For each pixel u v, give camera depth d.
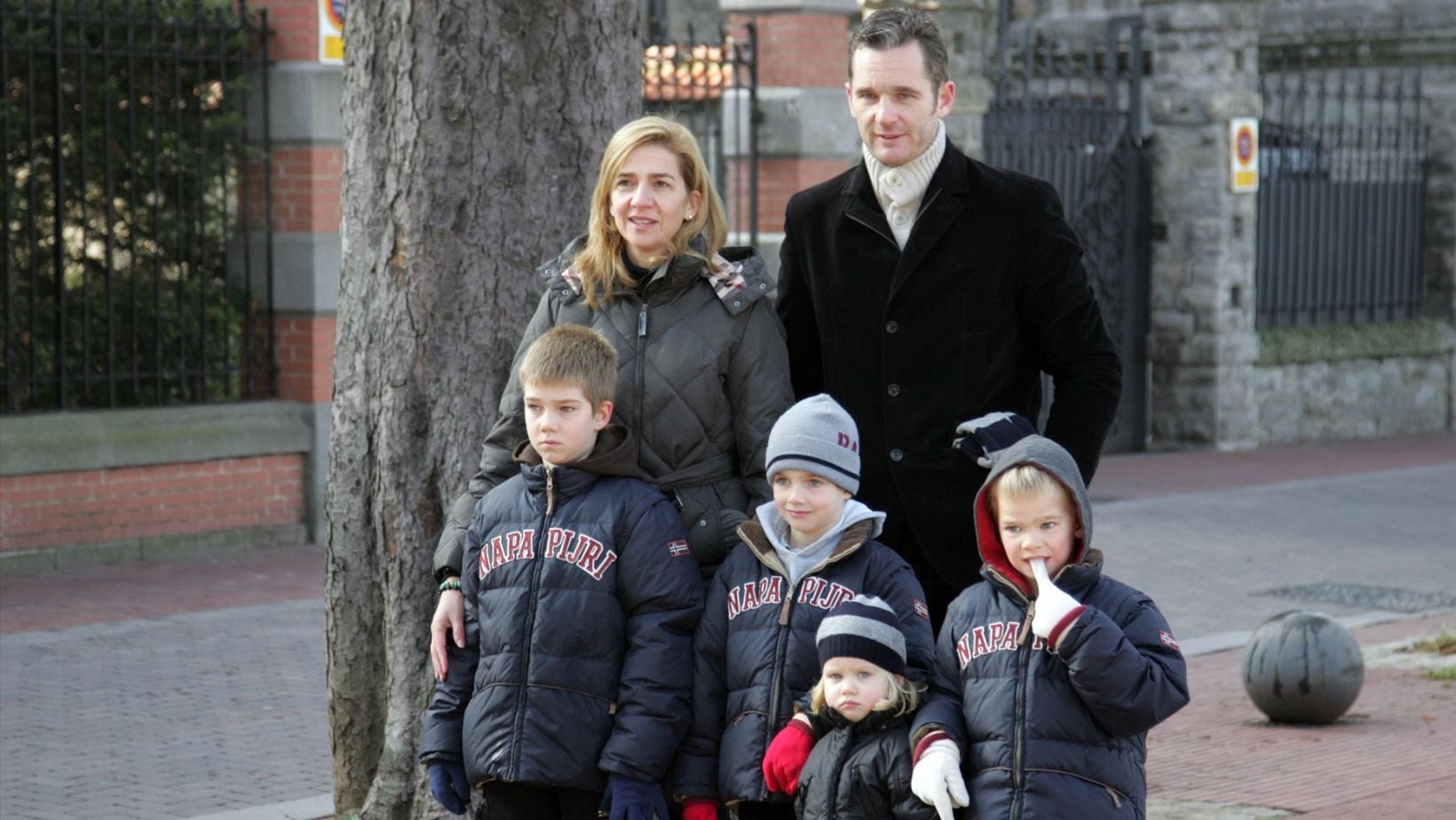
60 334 20.66
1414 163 37.28
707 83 25.34
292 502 22.45
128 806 11.96
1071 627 6.79
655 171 7.78
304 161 22.27
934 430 8.32
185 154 21.77
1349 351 35.31
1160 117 32.66
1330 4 38.44
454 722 7.87
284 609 18.62
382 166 9.39
